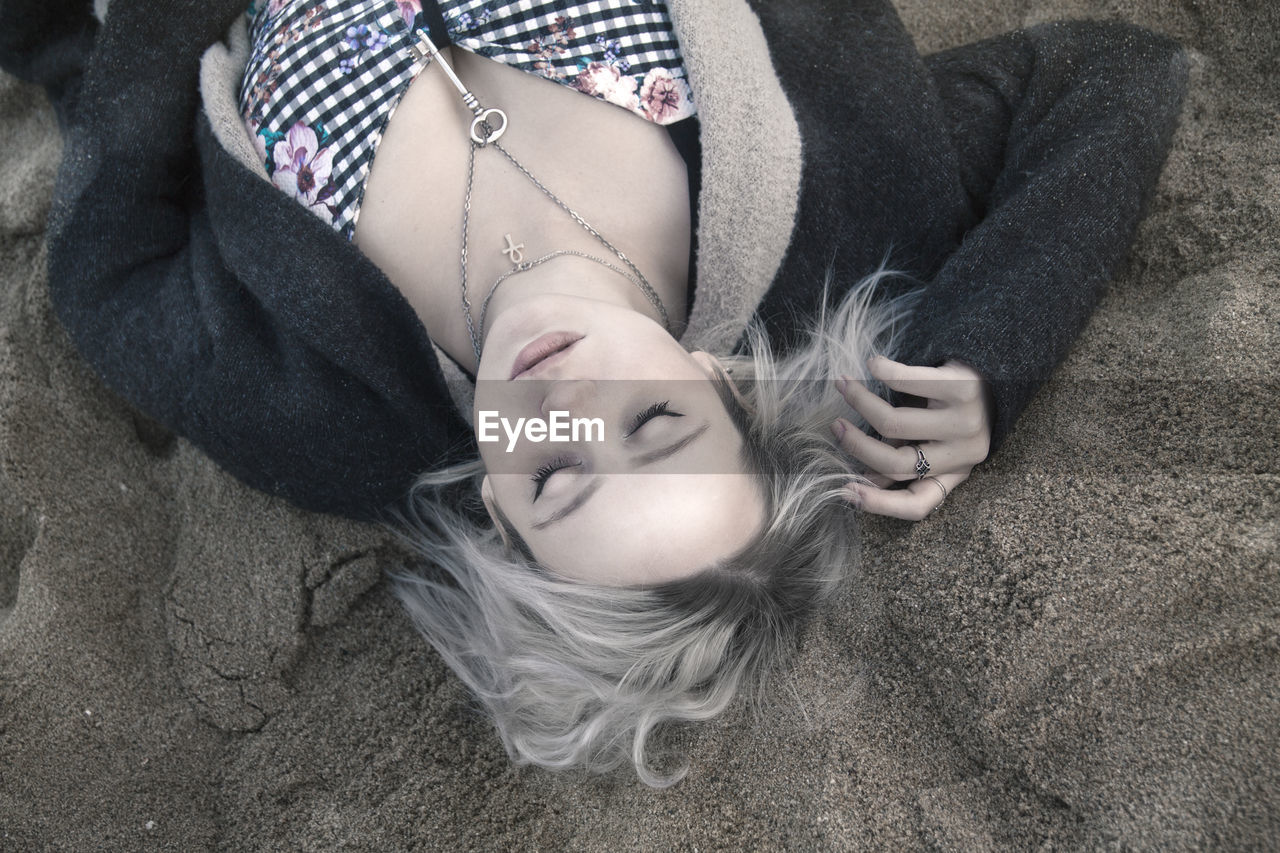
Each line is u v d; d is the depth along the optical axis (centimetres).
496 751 129
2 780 125
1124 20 151
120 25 125
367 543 143
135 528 144
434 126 123
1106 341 126
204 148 126
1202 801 96
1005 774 106
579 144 122
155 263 134
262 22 134
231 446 130
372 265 120
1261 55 144
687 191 122
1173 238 133
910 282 133
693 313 127
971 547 115
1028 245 121
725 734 121
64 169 130
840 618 122
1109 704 103
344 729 133
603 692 118
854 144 128
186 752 133
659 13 124
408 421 129
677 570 108
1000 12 164
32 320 149
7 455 140
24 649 131
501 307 121
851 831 108
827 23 136
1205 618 104
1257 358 115
